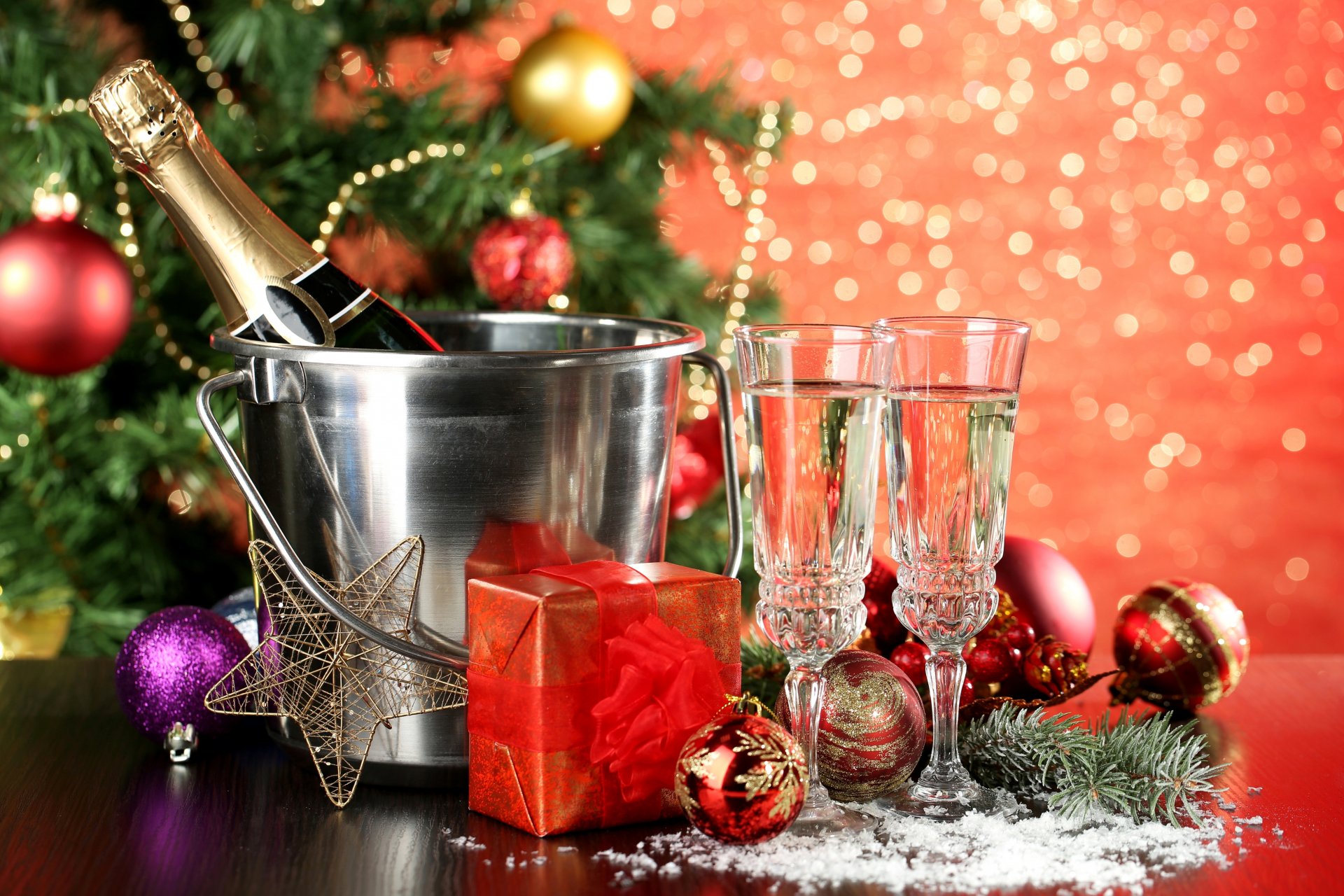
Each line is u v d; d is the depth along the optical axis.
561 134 1.79
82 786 1.03
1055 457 3.86
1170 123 3.84
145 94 1.04
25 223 1.62
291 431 1.00
